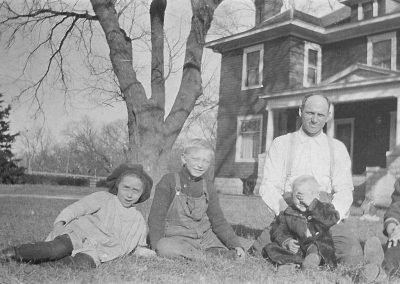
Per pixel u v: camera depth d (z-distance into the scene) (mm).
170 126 13844
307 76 21391
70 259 3814
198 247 4672
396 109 18438
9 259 3803
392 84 16547
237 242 4730
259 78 22141
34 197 12898
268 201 4691
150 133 13609
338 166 4801
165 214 4672
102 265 3969
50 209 9047
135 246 4453
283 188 4832
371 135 19125
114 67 13867
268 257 4391
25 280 3344
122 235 4363
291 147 4859
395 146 16484
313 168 4758
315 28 20781
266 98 20375
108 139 49438
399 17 18234
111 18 13766
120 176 4496
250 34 21906
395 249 4086
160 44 14211
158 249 4441
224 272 3893
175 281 3535
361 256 4219
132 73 13844
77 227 4191
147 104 13742
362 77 17719
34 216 7672
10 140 34719
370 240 4152
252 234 6715
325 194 4562
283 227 4332
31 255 3695
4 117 34531
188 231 4680
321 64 21672
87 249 3951
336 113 20453
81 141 49875
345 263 4207
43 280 3363
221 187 22594
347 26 19906
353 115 19844
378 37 19391
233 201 14078
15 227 6145
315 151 4812
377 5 20547
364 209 10859
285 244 4250
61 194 15016
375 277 3623
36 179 32062
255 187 19891
